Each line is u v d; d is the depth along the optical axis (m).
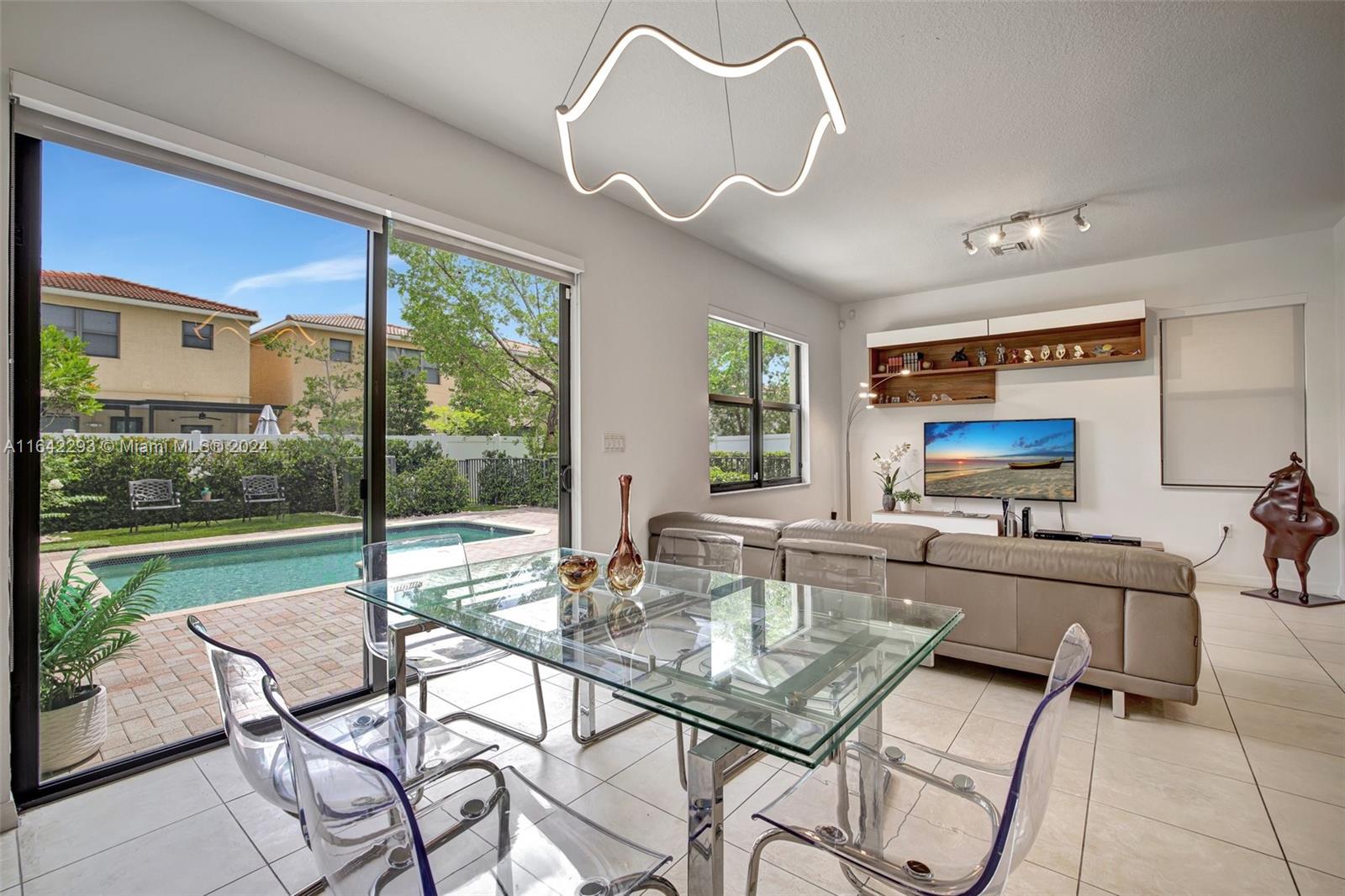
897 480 6.23
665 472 4.07
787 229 4.26
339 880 0.88
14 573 1.81
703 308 4.47
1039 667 2.54
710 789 1.07
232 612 2.25
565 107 1.63
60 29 1.82
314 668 2.46
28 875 1.54
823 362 6.20
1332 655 3.12
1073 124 2.89
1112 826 1.74
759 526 3.29
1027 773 0.86
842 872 1.57
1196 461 4.76
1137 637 2.35
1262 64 2.43
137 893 1.49
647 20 2.16
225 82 2.15
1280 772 2.02
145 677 2.05
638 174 3.38
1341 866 1.56
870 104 2.71
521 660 3.10
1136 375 5.01
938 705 2.55
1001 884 0.89
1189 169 3.37
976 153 3.17
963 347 5.80
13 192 1.80
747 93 2.62
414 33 2.23
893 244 4.57
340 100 2.46
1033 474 5.40
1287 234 4.42
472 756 1.37
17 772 1.81
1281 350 4.46
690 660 1.34
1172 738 2.26
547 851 1.08
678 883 1.53
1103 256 4.92
